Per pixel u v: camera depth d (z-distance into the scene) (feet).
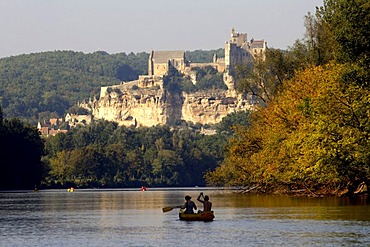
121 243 583.58
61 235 643.86
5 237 632.79
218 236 613.11
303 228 644.69
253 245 555.69
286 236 597.93
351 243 552.82
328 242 558.97
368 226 646.74
